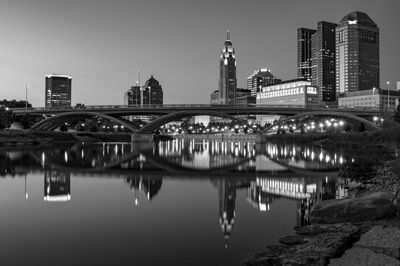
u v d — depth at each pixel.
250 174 35.91
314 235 13.62
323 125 161.12
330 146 92.38
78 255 12.27
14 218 17.23
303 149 82.56
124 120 126.88
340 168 39.12
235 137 185.50
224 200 22.00
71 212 18.62
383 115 110.00
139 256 12.16
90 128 169.12
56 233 14.82
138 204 20.77
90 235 14.52
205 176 34.31
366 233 12.78
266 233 14.62
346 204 15.09
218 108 121.62
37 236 14.39
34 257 12.07
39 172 36.12
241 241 13.65
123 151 73.75
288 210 18.91
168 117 122.38
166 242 13.64
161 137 191.38
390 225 13.84
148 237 14.27
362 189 22.97
